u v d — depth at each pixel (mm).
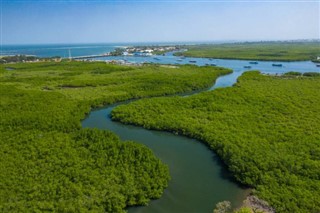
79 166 38656
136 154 42562
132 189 33844
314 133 49906
